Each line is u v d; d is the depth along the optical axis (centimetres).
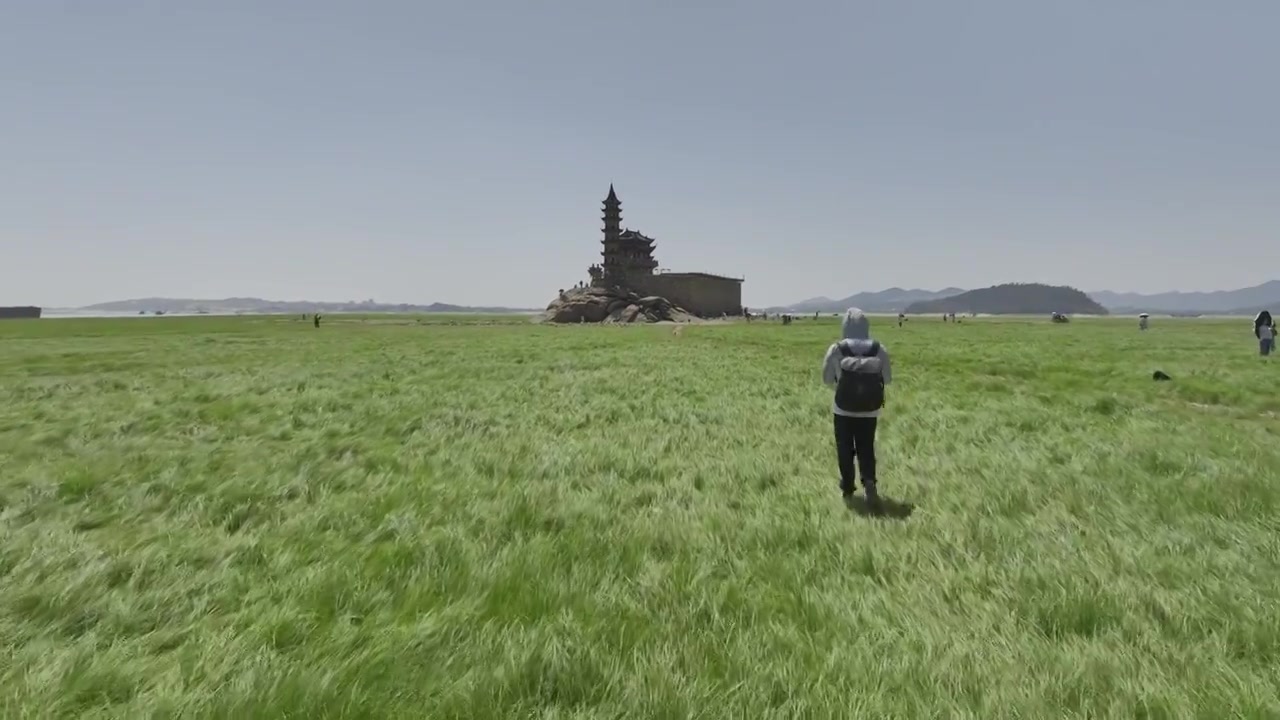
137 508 587
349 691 267
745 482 700
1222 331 6619
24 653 304
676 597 375
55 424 1081
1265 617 333
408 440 939
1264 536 475
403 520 534
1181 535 484
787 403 1322
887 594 383
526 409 1245
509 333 6488
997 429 995
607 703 261
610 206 15300
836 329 7219
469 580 395
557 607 361
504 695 269
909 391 1507
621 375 1950
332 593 379
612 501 614
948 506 590
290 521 537
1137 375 1848
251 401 1351
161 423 1099
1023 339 4675
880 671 285
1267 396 1366
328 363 2522
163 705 257
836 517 553
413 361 2609
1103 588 378
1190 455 772
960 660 295
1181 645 312
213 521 560
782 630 329
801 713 253
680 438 950
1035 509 575
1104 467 721
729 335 5628
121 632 337
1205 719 247
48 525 524
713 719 250
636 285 14975
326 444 912
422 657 302
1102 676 282
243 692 264
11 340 4906
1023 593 379
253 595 380
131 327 8638
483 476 716
